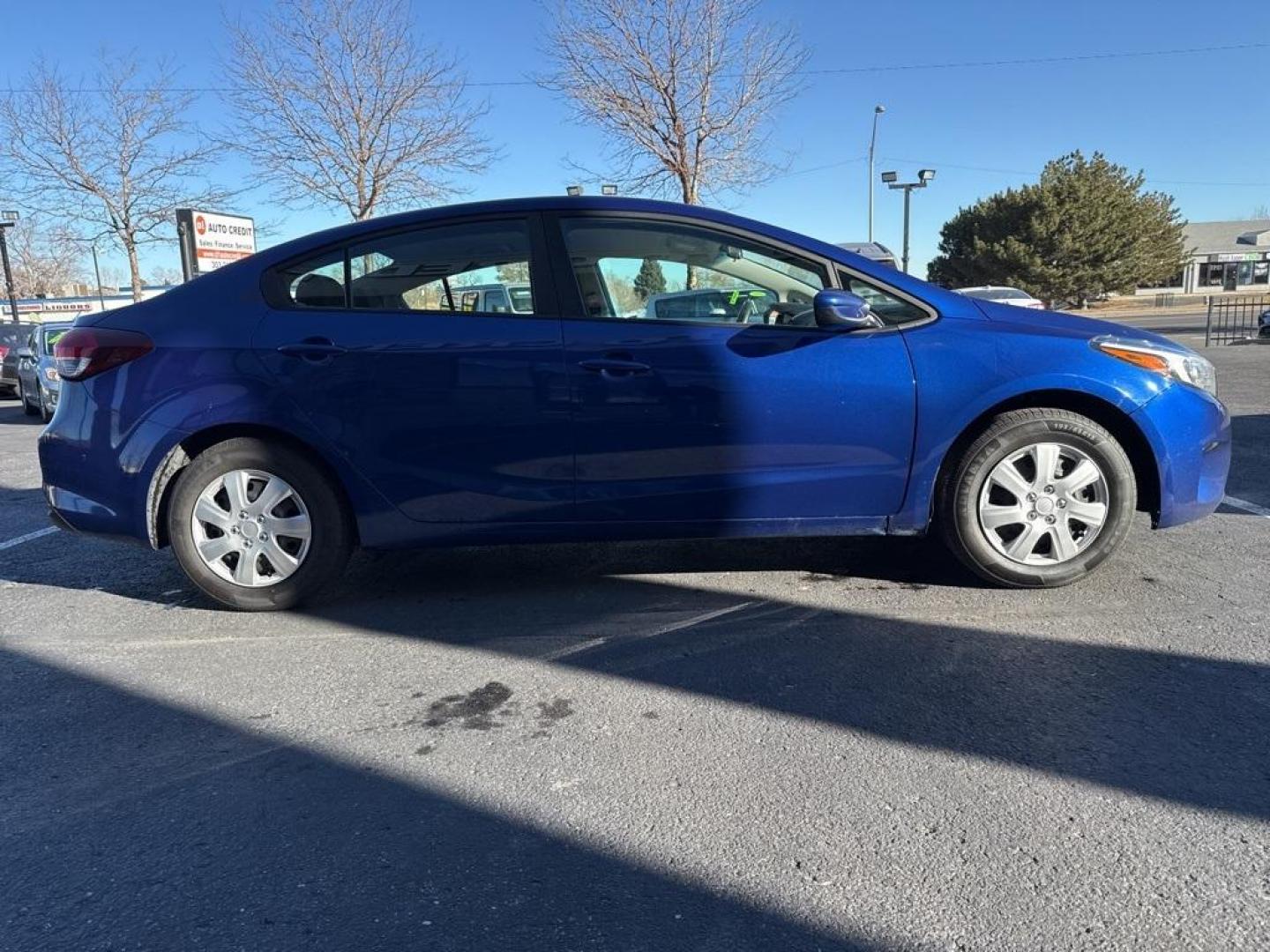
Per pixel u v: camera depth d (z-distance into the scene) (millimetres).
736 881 2119
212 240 15359
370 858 2240
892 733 2762
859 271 3719
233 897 2105
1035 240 44406
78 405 3777
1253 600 3709
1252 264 58781
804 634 3527
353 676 3273
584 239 3742
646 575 4320
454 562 4629
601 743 2760
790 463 3666
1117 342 3701
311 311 3719
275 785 2570
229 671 3342
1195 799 2373
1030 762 2574
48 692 3191
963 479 3713
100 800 2516
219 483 3775
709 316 3715
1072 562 3771
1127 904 2002
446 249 3742
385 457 3680
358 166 18422
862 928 1960
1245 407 9094
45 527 5758
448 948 1930
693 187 17688
